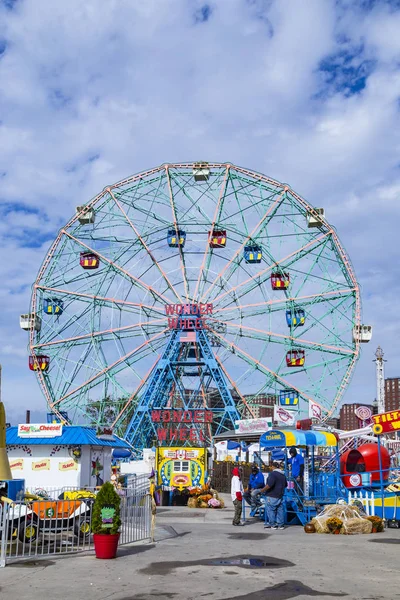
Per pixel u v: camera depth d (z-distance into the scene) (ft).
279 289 231.91
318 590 37.63
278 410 168.14
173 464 117.80
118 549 54.95
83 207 241.14
